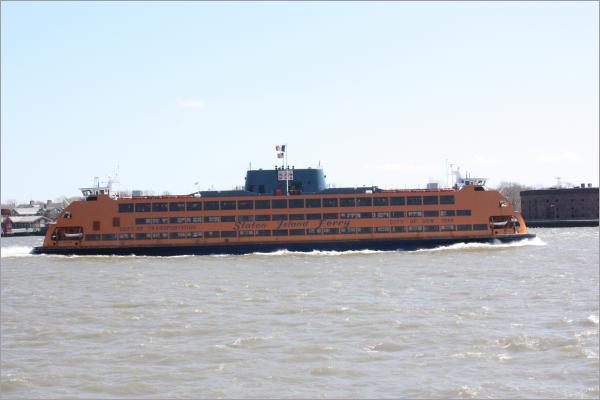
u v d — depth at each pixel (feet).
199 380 289.94
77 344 355.15
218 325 393.91
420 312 417.69
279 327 384.68
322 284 556.10
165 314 433.07
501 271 626.64
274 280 588.91
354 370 298.56
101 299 503.20
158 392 275.59
